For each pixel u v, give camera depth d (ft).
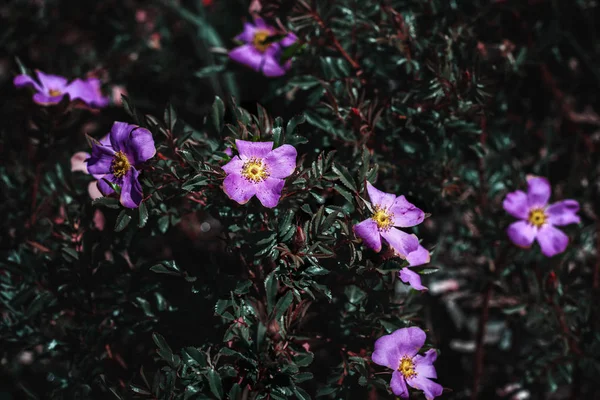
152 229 2.64
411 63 2.73
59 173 2.83
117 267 2.64
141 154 2.34
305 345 2.49
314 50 2.82
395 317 2.47
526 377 2.95
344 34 2.82
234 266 2.68
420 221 2.39
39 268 2.68
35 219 2.86
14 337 2.68
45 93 2.88
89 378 2.64
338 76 2.77
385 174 2.75
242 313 2.37
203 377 2.33
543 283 2.87
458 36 2.77
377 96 2.79
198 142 2.56
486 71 2.83
